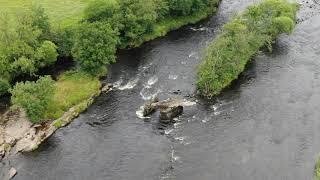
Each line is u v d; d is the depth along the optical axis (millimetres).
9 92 113125
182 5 139750
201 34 137500
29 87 100438
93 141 97062
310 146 93625
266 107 105250
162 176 86875
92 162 91375
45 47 118938
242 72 117938
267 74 117250
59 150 95062
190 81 115062
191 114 103500
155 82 115625
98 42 115312
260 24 127500
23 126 101812
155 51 129500
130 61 125312
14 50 116188
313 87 111812
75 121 103625
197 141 95562
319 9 149750
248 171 87688
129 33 129750
